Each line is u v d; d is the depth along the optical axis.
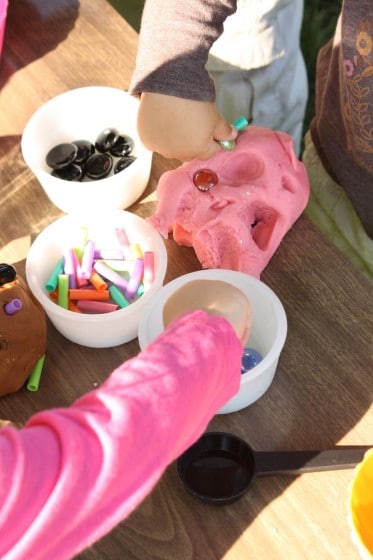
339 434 0.67
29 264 0.76
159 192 0.77
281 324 0.68
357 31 0.88
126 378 0.45
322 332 0.73
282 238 0.80
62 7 1.06
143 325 0.69
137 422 0.42
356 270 0.77
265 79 1.25
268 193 0.76
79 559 0.62
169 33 0.72
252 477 0.63
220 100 1.28
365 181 1.01
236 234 0.75
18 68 1.00
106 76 0.97
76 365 0.74
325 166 1.08
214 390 0.49
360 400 0.69
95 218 0.79
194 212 0.77
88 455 0.41
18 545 0.40
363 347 0.72
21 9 1.07
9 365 0.70
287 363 0.72
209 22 0.72
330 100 1.02
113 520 0.44
